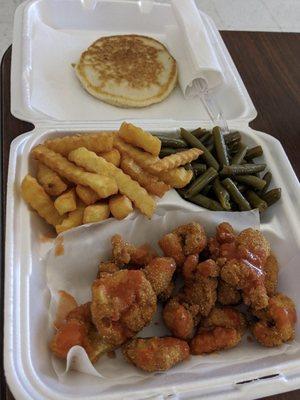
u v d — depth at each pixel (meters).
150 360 0.18
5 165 0.24
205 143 0.27
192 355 0.20
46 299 0.20
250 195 0.25
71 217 0.22
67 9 0.34
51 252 0.21
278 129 0.29
